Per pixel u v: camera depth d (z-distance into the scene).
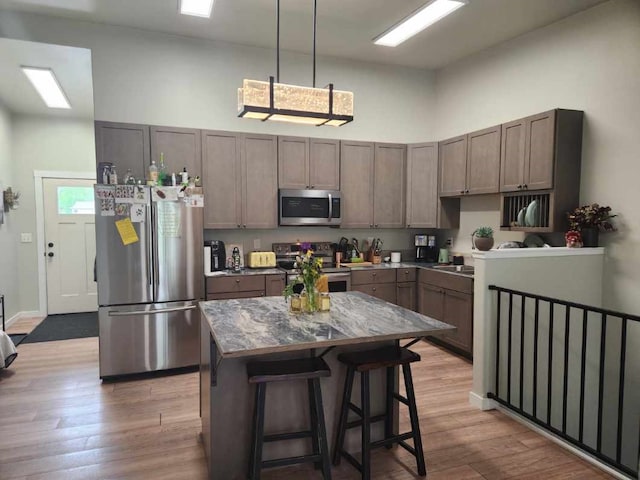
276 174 4.63
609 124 3.50
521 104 4.33
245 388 2.32
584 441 3.51
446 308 4.48
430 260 5.54
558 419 3.42
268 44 4.66
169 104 4.43
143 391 3.47
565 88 3.87
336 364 2.49
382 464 2.47
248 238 4.87
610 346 3.56
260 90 2.43
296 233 5.09
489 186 4.29
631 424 3.41
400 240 5.61
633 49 3.34
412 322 2.29
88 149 6.14
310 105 2.53
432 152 5.11
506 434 2.80
